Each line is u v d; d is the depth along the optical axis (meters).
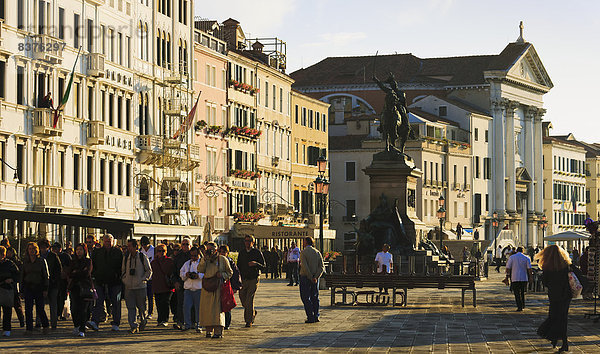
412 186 46.28
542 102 158.12
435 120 128.25
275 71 99.81
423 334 25.66
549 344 23.45
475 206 136.75
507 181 147.62
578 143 183.00
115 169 65.38
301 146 108.69
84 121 60.66
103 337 24.73
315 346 22.59
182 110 75.38
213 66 84.75
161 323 27.62
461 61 146.62
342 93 136.38
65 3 58.62
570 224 172.62
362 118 122.75
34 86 55.22
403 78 143.25
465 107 137.62
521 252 35.12
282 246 98.06
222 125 86.69
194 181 79.62
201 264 24.73
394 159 45.19
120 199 65.88
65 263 27.80
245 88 91.38
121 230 45.06
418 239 47.44
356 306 36.31
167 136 74.38
